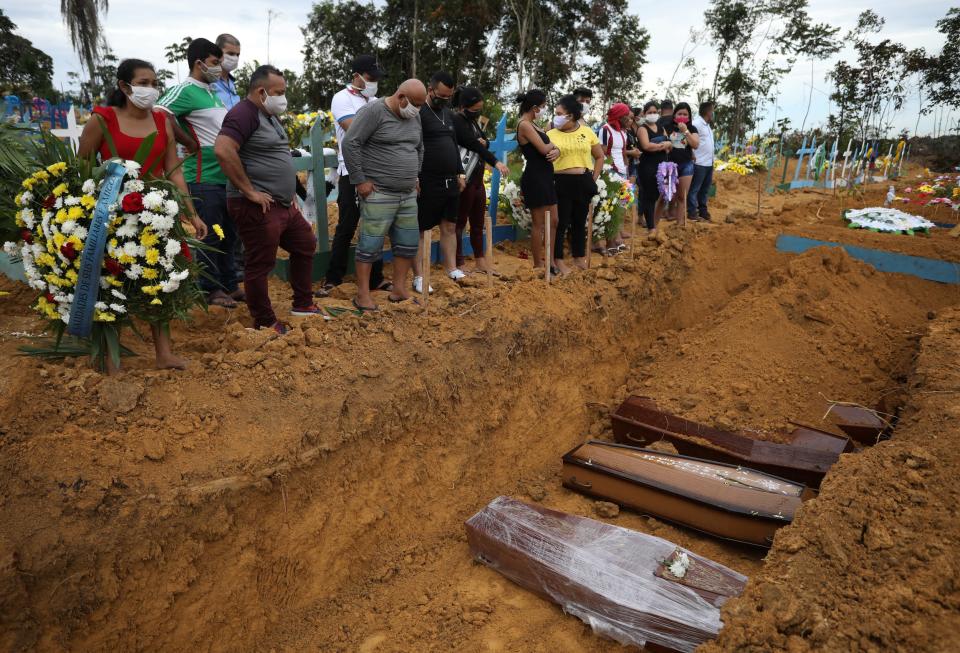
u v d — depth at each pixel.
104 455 2.92
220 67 4.96
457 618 3.47
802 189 16.50
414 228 5.48
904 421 4.20
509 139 8.72
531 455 5.11
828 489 3.29
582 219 7.13
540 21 29.39
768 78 27.61
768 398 5.38
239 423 3.38
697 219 10.77
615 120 8.85
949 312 6.33
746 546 3.96
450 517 4.36
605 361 6.08
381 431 3.95
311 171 6.73
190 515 2.99
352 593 3.68
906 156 24.94
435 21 29.88
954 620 2.40
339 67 31.81
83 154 3.73
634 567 3.38
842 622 2.45
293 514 3.44
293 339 4.01
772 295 6.59
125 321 3.40
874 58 23.80
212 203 5.07
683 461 4.43
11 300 4.60
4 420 2.87
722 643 2.50
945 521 2.91
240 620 3.20
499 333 4.92
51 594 2.59
